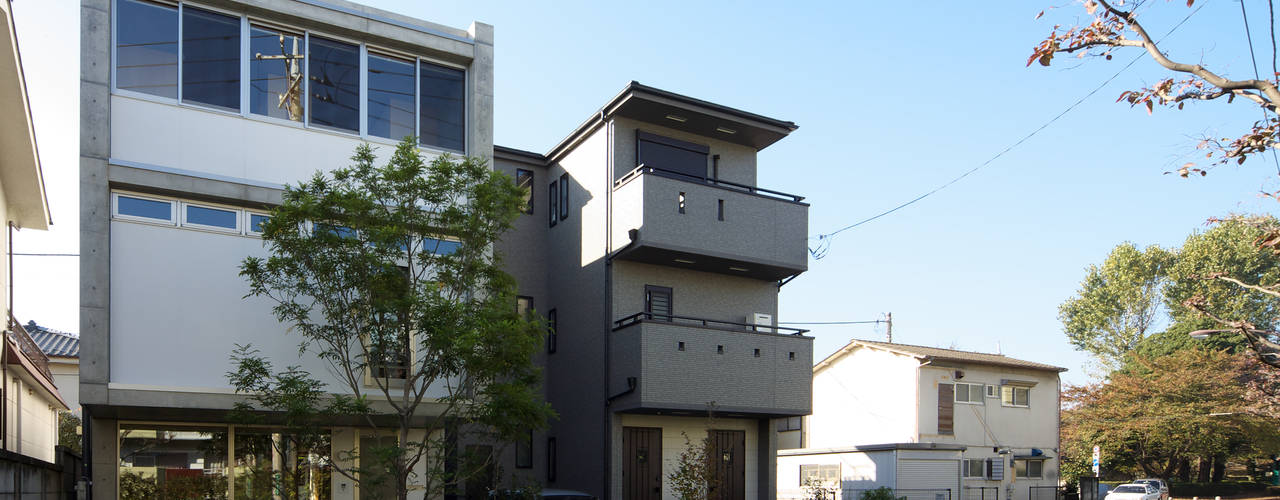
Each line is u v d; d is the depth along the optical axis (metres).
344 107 14.82
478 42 16.00
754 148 21.91
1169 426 39.00
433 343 11.83
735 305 21.03
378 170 12.31
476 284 13.04
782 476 30.97
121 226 12.95
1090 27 8.20
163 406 12.70
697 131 20.77
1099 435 41.12
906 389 33.06
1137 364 44.97
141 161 13.12
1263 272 47.03
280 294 13.27
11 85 13.35
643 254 18.89
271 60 14.34
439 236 12.76
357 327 12.55
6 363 16.33
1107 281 55.62
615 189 19.33
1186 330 46.53
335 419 13.98
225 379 13.27
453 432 13.49
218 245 13.59
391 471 12.34
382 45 15.28
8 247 18.39
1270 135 8.25
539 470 20.70
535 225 21.84
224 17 14.07
